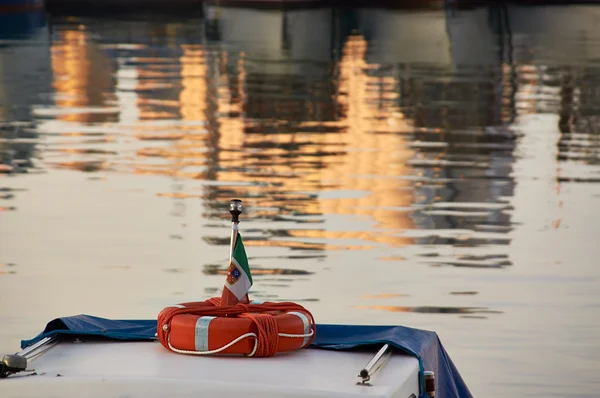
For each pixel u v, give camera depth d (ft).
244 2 310.45
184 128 112.16
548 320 47.70
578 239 63.93
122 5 312.71
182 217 70.08
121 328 25.02
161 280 55.01
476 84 151.12
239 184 81.56
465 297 51.44
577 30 237.86
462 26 248.73
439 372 25.41
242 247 23.84
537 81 153.69
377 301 50.78
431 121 117.60
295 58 187.32
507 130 110.93
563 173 86.53
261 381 20.61
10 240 63.72
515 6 310.45
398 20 265.54
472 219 69.67
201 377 20.79
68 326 24.54
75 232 65.87
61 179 83.76
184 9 299.38
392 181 82.94
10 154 95.71
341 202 74.84
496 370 41.37
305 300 50.96
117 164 90.48
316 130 111.04
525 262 58.44
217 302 24.16
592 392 39.27
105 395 20.12
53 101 133.80
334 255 59.67
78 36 220.64
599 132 109.70
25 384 20.16
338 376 21.09
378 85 150.92
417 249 61.36
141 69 169.27
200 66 173.88
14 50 192.54
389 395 20.04
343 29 243.19
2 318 48.01
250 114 123.03
